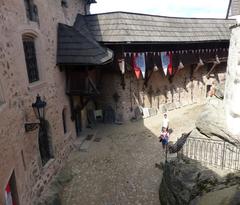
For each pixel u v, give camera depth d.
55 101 9.70
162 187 8.17
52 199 7.97
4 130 5.02
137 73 13.76
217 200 5.80
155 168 9.88
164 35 14.48
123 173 9.71
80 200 8.45
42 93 8.45
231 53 8.21
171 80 16.22
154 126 13.94
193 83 17.75
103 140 12.42
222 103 9.62
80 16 13.83
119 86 14.11
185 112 16.08
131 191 8.77
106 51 11.73
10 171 5.12
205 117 8.96
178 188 7.07
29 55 7.96
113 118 14.62
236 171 6.82
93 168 10.08
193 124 13.89
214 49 17.50
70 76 11.13
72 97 11.60
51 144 9.23
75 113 12.06
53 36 10.08
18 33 6.84
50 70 9.39
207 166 7.25
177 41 14.77
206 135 8.62
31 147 7.41
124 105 14.38
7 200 5.29
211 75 18.52
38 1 8.39
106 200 8.41
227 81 8.55
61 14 11.22
